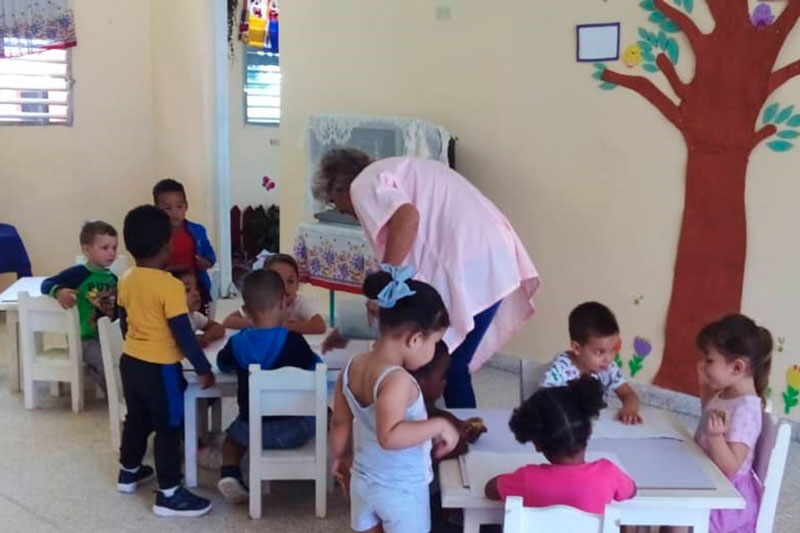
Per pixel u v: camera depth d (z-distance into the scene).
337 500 3.21
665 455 2.24
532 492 1.94
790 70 3.59
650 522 2.02
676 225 4.00
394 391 2.05
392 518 2.16
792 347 3.73
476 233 2.86
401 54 4.97
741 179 3.79
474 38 4.62
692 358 4.02
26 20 6.03
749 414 2.26
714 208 3.88
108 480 3.37
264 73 7.01
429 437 2.07
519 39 4.43
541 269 4.52
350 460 2.38
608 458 2.21
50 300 3.97
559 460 1.98
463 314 2.84
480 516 2.04
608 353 2.50
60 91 6.24
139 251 3.04
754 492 2.28
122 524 3.04
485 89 4.61
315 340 3.43
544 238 4.48
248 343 3.04
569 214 4.37
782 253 3.71
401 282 2.13
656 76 3.97
